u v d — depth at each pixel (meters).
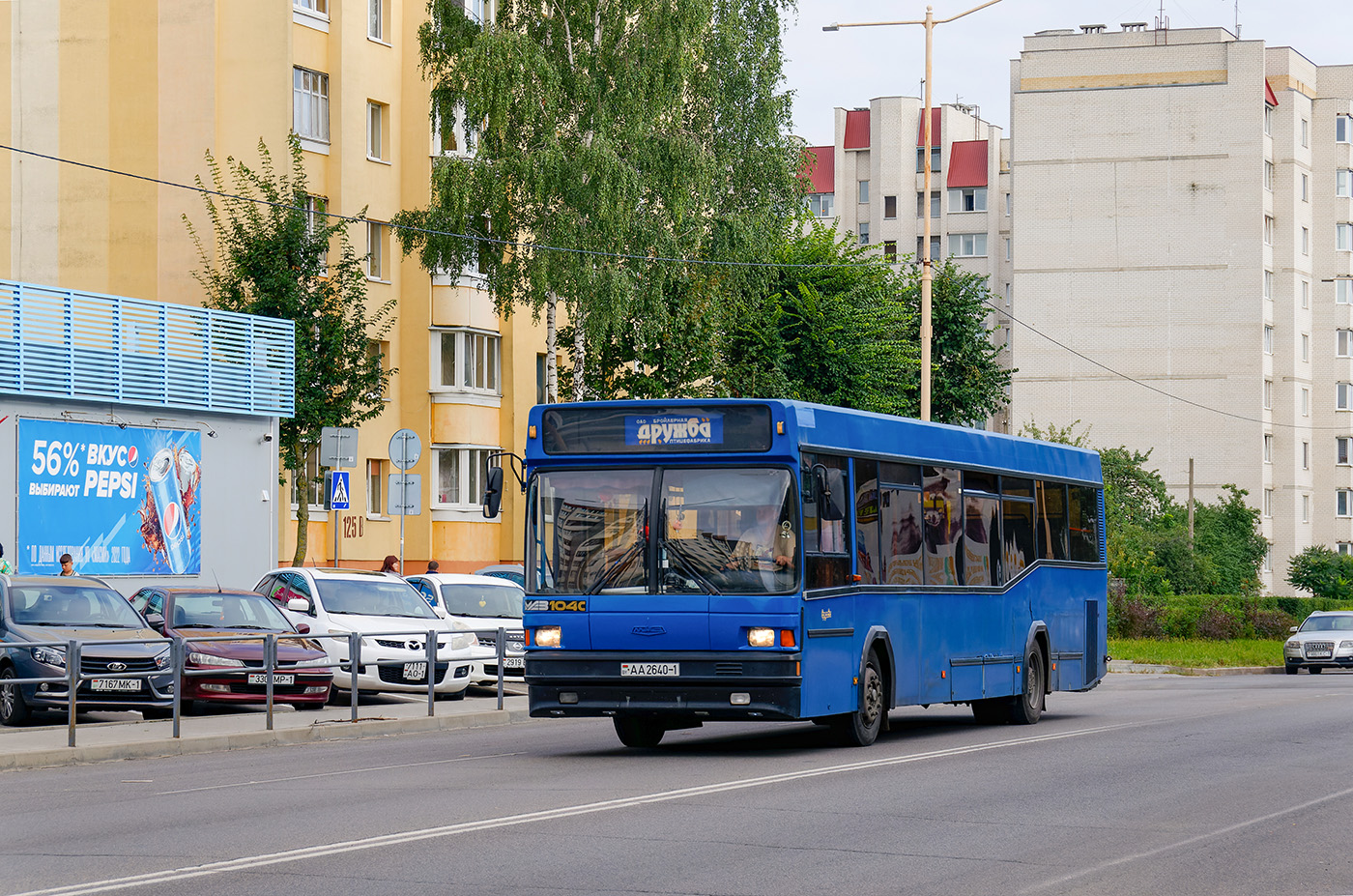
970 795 14.00
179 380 34.31
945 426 21.08
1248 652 52.41
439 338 51.25
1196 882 9.91
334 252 47.94
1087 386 93.88
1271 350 93.81
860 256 57.09
